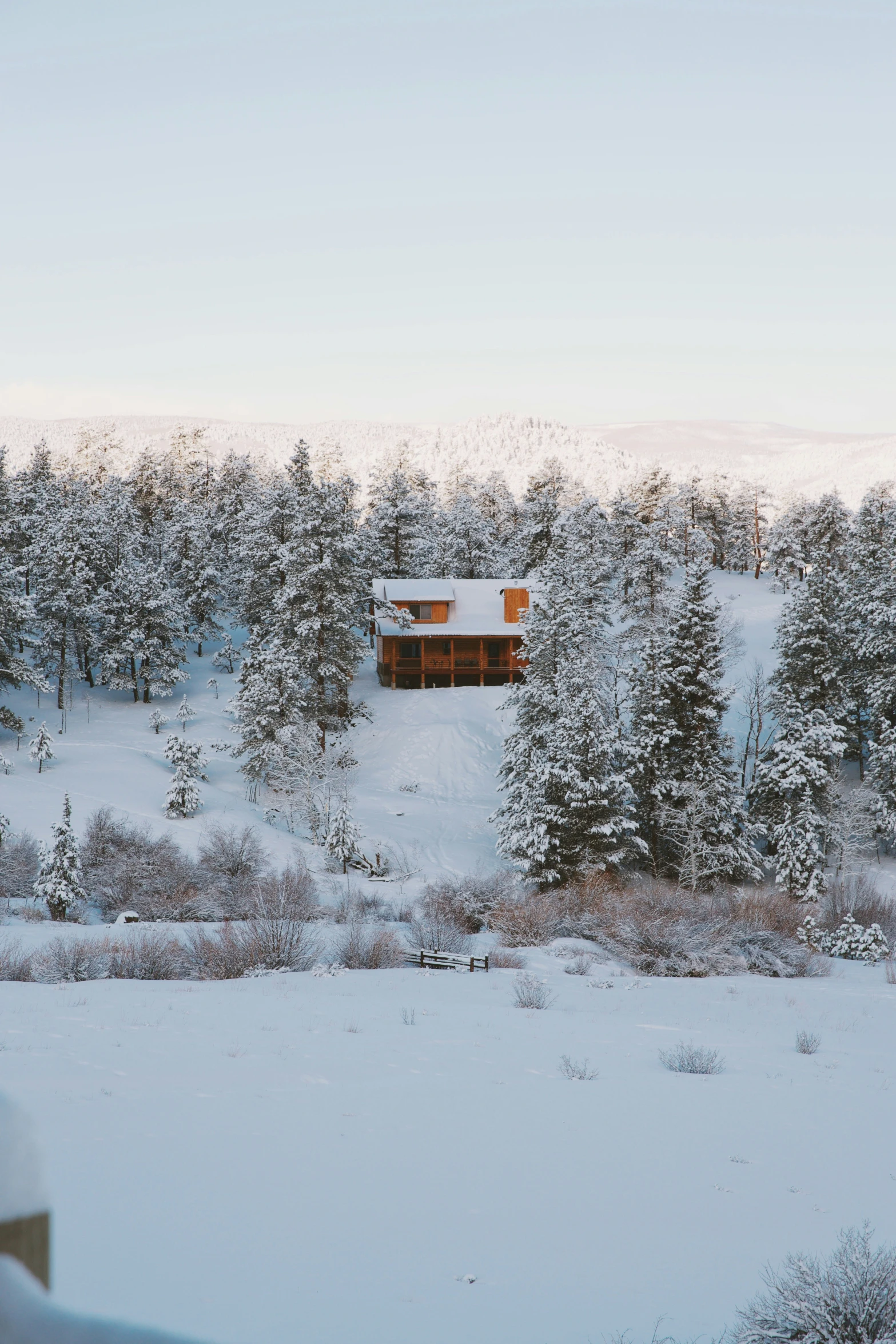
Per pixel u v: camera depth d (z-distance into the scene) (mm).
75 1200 7840
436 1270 7309
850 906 43969
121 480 120812
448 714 76438
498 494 127500
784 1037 20453
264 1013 18766
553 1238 8266
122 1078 12406
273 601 68812
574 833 45938
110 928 33094
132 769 63812
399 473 108062
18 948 26062
